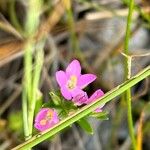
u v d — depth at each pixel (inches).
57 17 11.6
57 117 7.4
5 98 11.6
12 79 11.5
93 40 12.4
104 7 12.3
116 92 7.5
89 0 12.4
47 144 11.2
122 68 12.2
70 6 11.7
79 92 7.6
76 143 11.4
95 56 12.2
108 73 12.0
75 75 7.7
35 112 8.2
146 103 11.3
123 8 12.5
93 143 11.5
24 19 11.8
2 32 11.4
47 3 11.5
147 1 11.5
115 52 11.9
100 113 7.6
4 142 10.7
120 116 11.4
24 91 7.9
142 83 11.8
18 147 7.3
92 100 7.6
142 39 12.6
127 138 11.4
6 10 11.6
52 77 11.6
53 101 7.6
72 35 11.6
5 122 10.8
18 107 11.4
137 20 12.0
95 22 12.3
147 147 11.6
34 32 9.1
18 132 10.7
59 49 11.9
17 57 11.3
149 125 11.3
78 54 11.7
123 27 12.3
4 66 11.7
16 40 10.8
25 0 11.7
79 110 7.3
